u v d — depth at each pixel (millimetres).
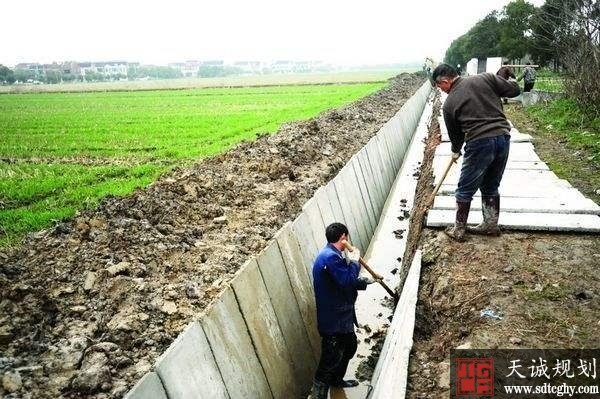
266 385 4812
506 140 5266
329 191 8562
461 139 5621
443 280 5051
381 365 4996
